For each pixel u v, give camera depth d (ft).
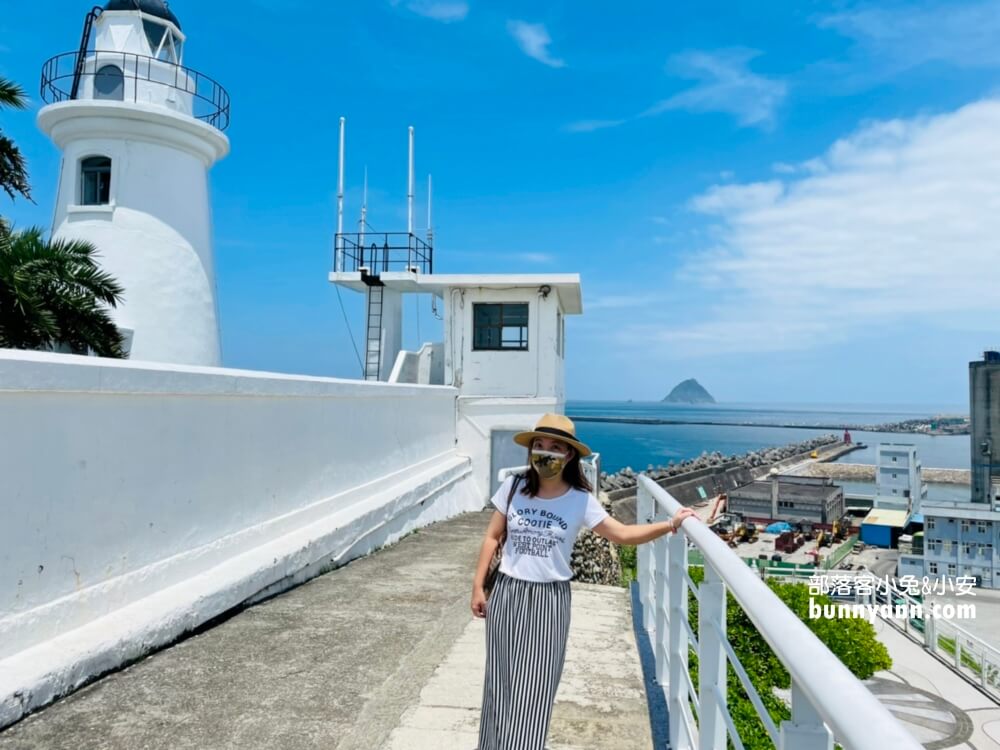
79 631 14.57
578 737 13.14
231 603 19.07
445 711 13.61
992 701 68.54
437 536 34.65
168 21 55.11
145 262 50.96
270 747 12.04
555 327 60.18
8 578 13.04
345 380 29.04
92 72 52.65
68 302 35.40
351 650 16.83
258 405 22.26
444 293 60.44
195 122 53.01
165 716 13.00
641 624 20.58
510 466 53.36
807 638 5.65
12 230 37.55
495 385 59.36
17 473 13.21
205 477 19.35
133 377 16.16
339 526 26.27
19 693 12.45
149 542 17.03
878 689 71.77
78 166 52.08
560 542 10.24
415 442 40.47
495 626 10.22
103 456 15.48
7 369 12.80
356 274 63.31
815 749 5.50
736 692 34.14
